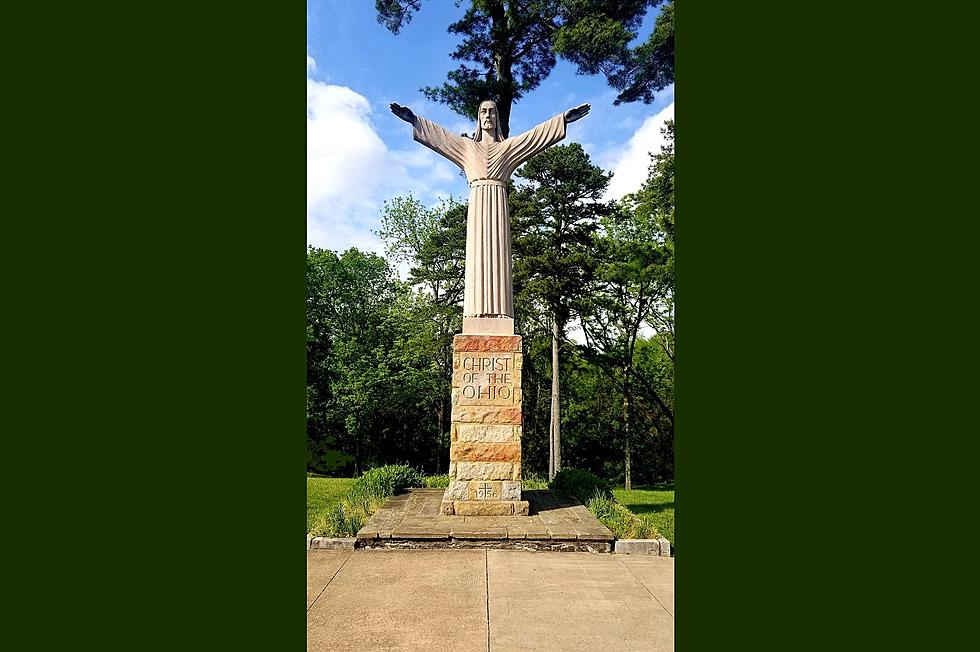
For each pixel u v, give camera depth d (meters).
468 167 10.24
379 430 31.69
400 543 7.88
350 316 31.78
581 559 7.40
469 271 9.97
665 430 31.52
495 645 4.93
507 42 16.23
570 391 32.22
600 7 15.47
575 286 23.27
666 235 25.48
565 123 10.20
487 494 9.36
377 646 4.89
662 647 4.91
